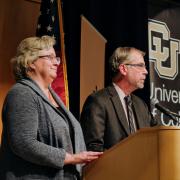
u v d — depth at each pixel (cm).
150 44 558
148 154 239
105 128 342
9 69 466
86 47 504
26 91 261
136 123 356
